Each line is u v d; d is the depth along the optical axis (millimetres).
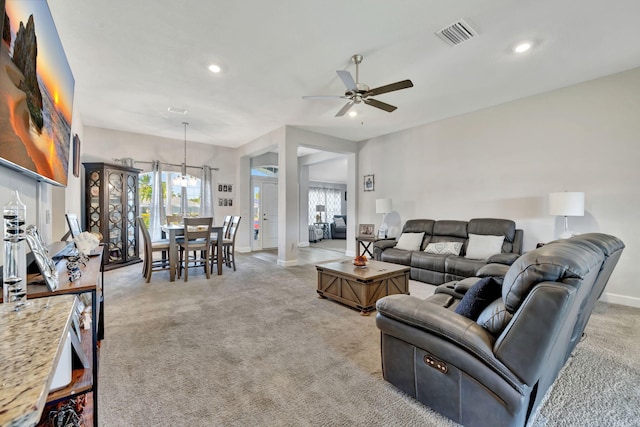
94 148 5270
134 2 2096
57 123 1997
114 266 4902
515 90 3682
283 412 1504
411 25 2371
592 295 1699
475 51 2756
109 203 4898
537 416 1481
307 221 8734
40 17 1568
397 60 2922
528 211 3918
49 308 774
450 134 4789
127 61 2938
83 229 4898
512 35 2502
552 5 2133
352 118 4816
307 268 5129
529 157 3898
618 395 1643
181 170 6254
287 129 5289
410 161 5418
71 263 1448
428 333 1468
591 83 3385
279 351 2141
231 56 2852
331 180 12000
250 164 7266
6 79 1158
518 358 1175
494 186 4258
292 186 5398
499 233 3920
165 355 2072
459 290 2176
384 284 3049
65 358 1101
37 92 1546
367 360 2020
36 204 1876
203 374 1840
